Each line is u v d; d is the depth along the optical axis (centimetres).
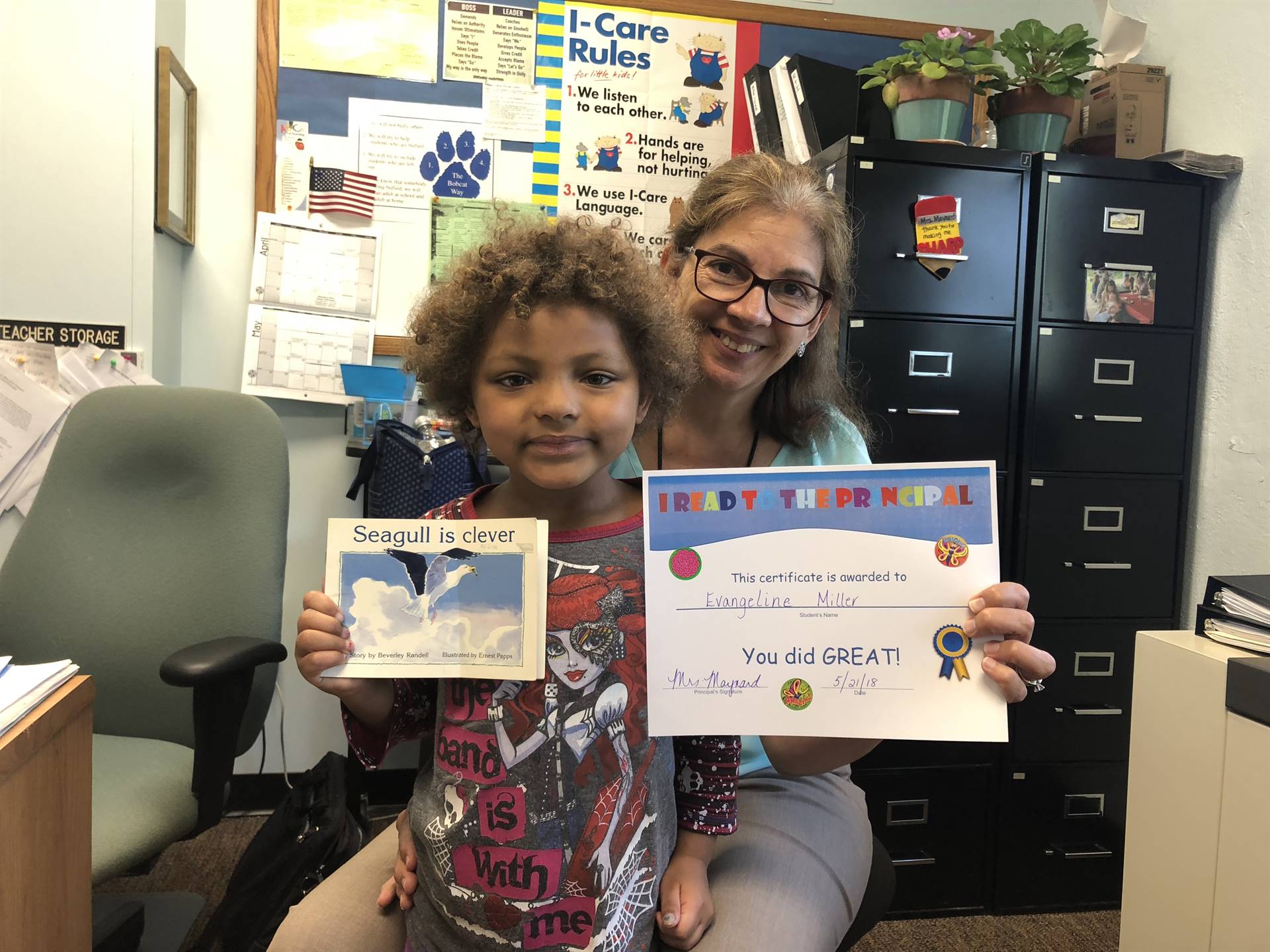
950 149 161
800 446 105
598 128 201
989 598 68
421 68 194
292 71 190
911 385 163
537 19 197
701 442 104
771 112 187
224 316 193
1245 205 165
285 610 199
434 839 67
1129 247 167
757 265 92
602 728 68
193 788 101
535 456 68
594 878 65
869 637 70
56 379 167
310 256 193
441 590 70
